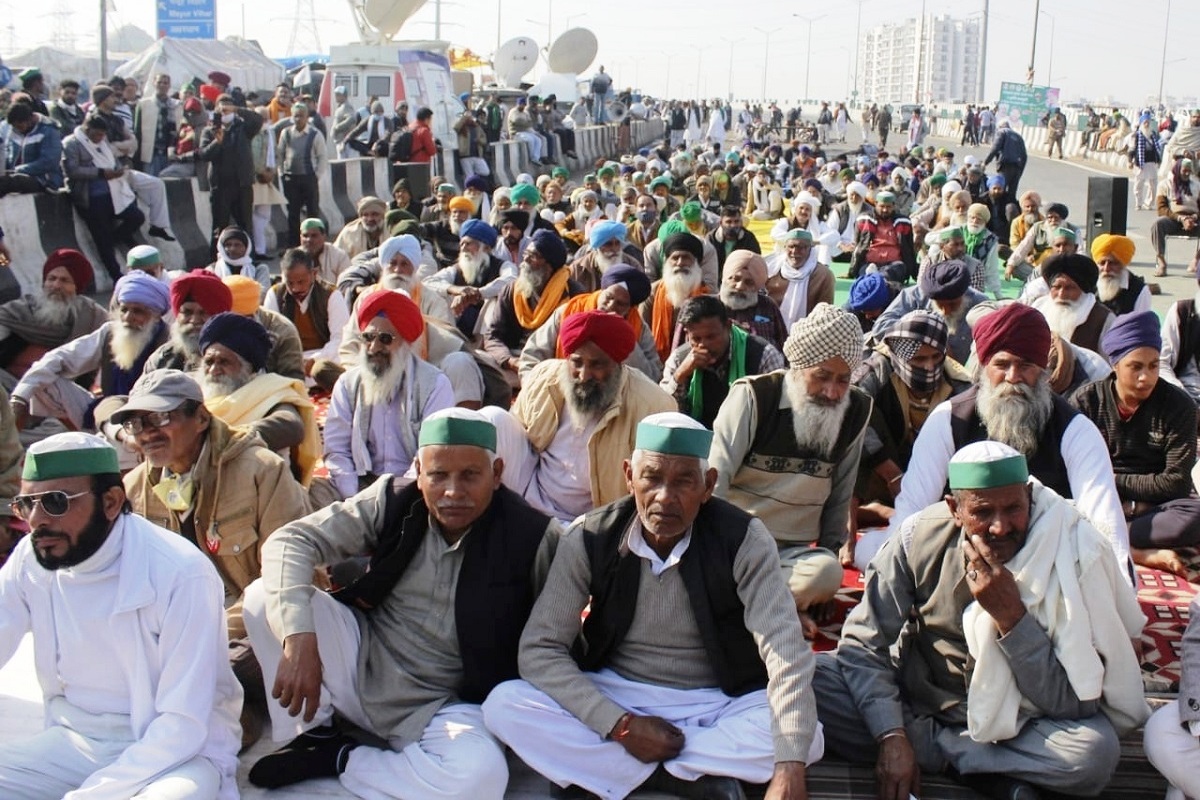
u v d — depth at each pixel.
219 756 3.35
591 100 40.38
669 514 3.35
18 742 3.30
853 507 5.20
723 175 18.62
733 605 3.48
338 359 7.59
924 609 3.54
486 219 13.70
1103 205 12.27
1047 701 3.35
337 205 16.98
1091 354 5.69
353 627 3.63
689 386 5.35
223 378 4.75
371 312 4.96
